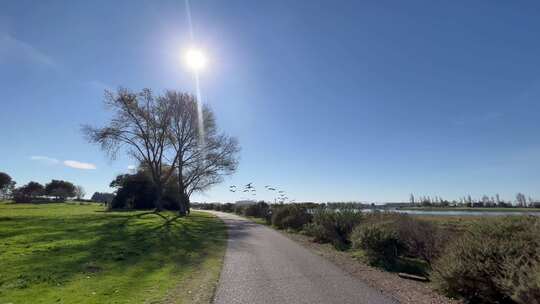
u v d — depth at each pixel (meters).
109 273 9.97
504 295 6.70
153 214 38.72
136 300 7.40
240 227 27.50
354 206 19.75
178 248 14.93
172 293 7.94
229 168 46.16
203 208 95.44
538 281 5.60
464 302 7.26
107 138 39.84
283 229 25.70
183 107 42.75
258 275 9.72
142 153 42.22
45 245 14.88
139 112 40.91
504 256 6.84
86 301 7.32
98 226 23.80
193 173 45.19
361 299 7.36
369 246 11.95
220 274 9.88
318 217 19.56
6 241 15.98
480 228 8.09
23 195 102.38
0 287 8.40
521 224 7.85
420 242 11.72
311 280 9.09
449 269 7.36
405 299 7.38
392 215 15.27
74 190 126.50
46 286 8.52
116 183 62.53
